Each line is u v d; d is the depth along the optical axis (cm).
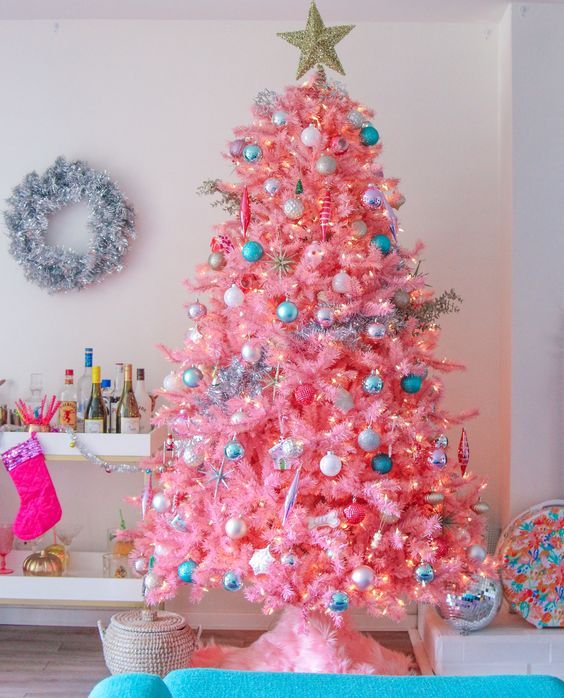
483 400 358
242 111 360
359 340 263
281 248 261
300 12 350
